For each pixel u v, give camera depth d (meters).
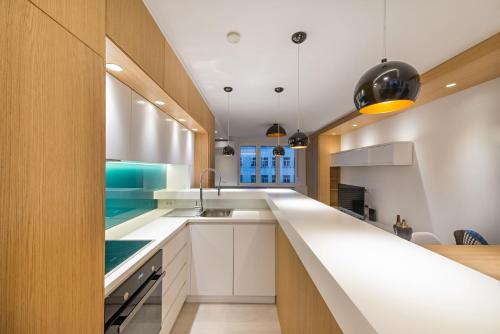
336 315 0.63
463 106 2.61
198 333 1.94
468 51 2.03
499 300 0.56
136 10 1.33
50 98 0.67
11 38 0.56
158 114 2.19
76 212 0.77
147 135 1.95
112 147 1.42
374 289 0.60
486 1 1.47
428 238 2.20
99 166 0.89
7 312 0.56
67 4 0.74
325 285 0.72
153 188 2.81
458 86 2.52
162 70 1.72
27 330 0.60
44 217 0.65
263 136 8.02
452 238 2.74
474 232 2.24
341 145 6.12
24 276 0.60
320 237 1.03
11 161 0.56
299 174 7.98
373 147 3.93
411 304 0.53
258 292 2.36
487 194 2.35
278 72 2.57
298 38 1.88
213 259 2.37
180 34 1.82
